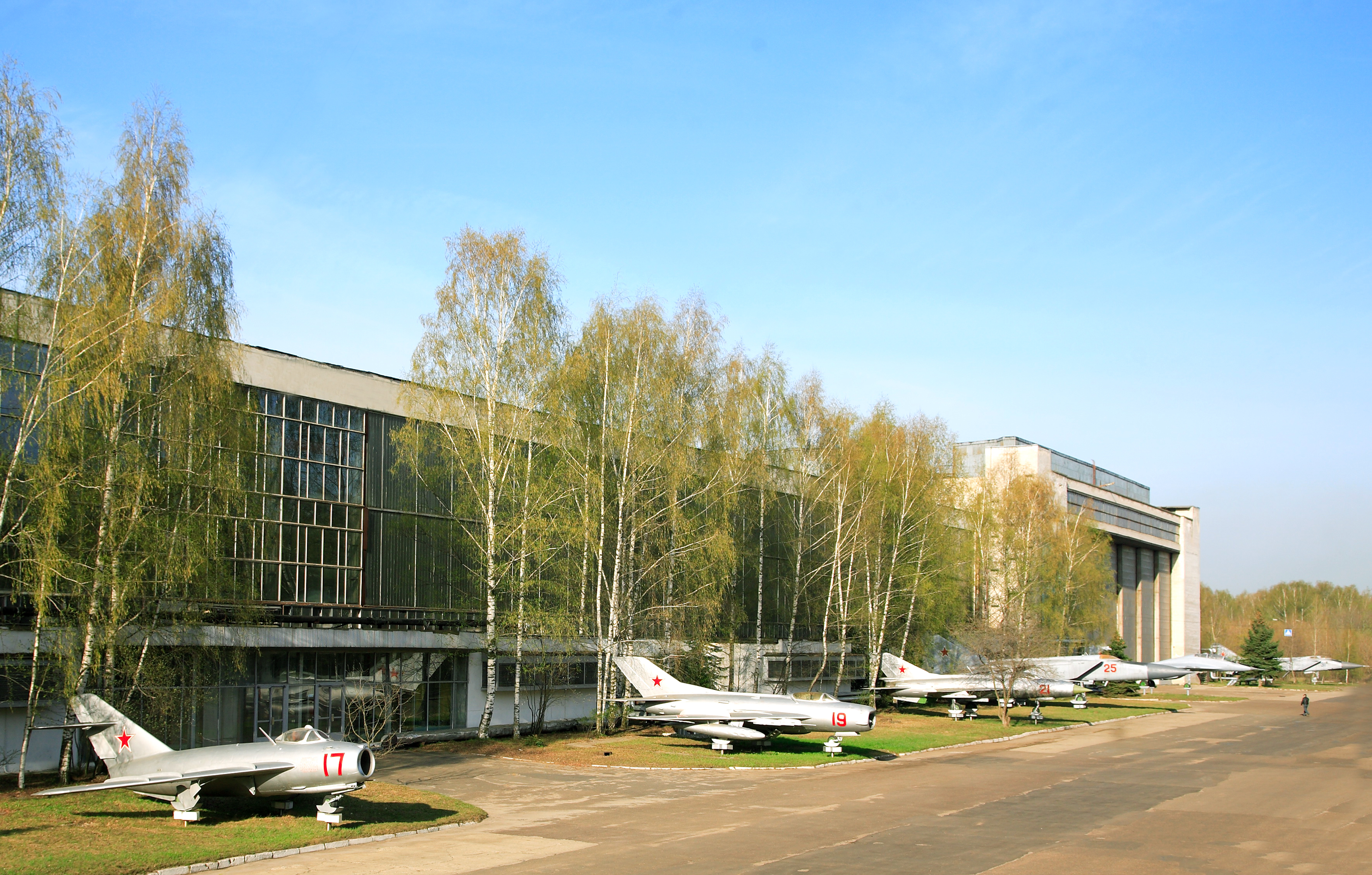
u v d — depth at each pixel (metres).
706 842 21.53
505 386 39.03
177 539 27.88
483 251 39.03
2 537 25.91
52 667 27.23
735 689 51.59
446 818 23.88
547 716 45.22
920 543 58.69
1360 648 145.88
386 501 39.94
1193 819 25.09
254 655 34.78
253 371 35.59
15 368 26.02
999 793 29.25
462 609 41.75
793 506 54.75
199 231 29.33
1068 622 77.06
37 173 26.09
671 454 42.34
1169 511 120.50
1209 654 126.56
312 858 19.81
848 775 33.47
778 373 52.72
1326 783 32.12
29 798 25.00
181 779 21.94
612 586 44.25
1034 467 88.50
